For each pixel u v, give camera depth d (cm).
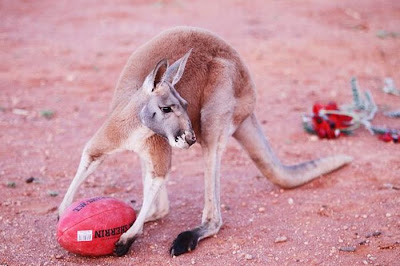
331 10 2664
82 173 812
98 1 2738
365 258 765
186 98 834
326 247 800
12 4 2628
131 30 2230
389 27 2388
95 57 1891
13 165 1111
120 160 1166
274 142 1248
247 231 861
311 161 1047
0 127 1315
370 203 940
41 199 965
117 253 768
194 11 2575
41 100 1512
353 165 1100
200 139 886
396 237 816
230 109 873
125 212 778
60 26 2286
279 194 1000
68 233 738
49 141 1248
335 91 1605
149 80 765
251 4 2767
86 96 1557
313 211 920
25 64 1805
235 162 1162
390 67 1870
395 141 1226
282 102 1515
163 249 807
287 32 2253
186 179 1072
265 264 759
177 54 835
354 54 1991
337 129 1259
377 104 1488
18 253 780
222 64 863
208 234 832
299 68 1825
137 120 777
